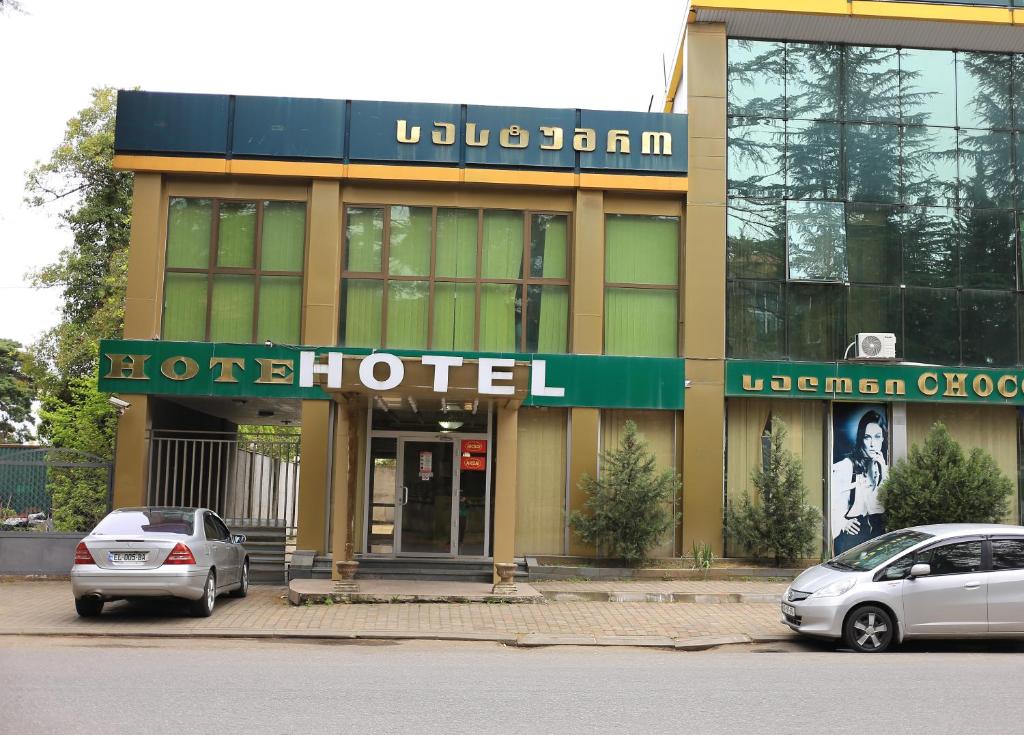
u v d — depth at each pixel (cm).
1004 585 1128
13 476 1759
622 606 1463
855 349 1859
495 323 1859
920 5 1877
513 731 697
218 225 1844
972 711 784
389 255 1858
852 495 1864
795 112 1917
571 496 1805
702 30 1911
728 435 1870
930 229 1916
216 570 1338
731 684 893
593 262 1855
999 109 1955
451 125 1852
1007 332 1905
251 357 1786
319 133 1834
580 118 1870
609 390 1822
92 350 2889
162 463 1881
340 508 1521
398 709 762
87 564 1216
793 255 1877
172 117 1819
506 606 1437
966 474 1756
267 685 848
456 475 1812
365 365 1467
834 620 1123
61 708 744
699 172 1877
